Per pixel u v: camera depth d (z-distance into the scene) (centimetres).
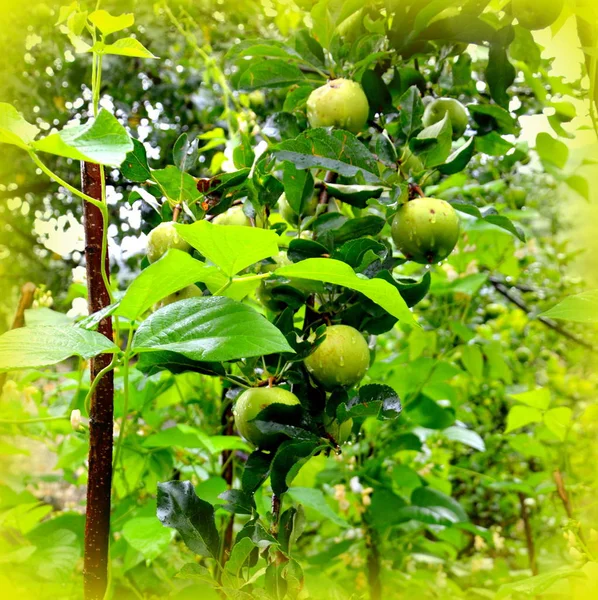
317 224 67
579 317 52
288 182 66
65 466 96
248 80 78
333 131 63
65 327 45
